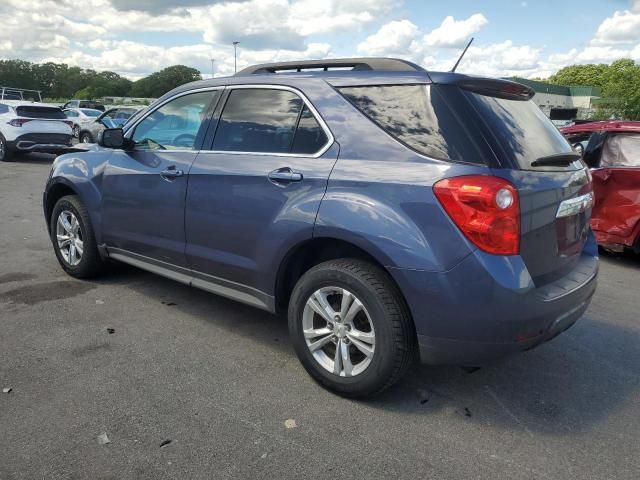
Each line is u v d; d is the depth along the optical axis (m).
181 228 3.95
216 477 2.45
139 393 3.13
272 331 4.10
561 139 3.49
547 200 2.91
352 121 3.14
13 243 6.45
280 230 3.25
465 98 2.88
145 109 4.47
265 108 3.59
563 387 3.42
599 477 2.55
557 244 3.06
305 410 3.02
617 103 49.31
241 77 3.83
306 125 3.33
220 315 4.38
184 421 2.87
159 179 4.07
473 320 2.70
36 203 9.31
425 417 3.00
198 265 3.89
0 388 3.12
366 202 2.91
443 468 2.57
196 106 4.04
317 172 3.14
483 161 2.71
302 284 3.22
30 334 3.87
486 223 2.63
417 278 2.75
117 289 4.90
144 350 3.69
